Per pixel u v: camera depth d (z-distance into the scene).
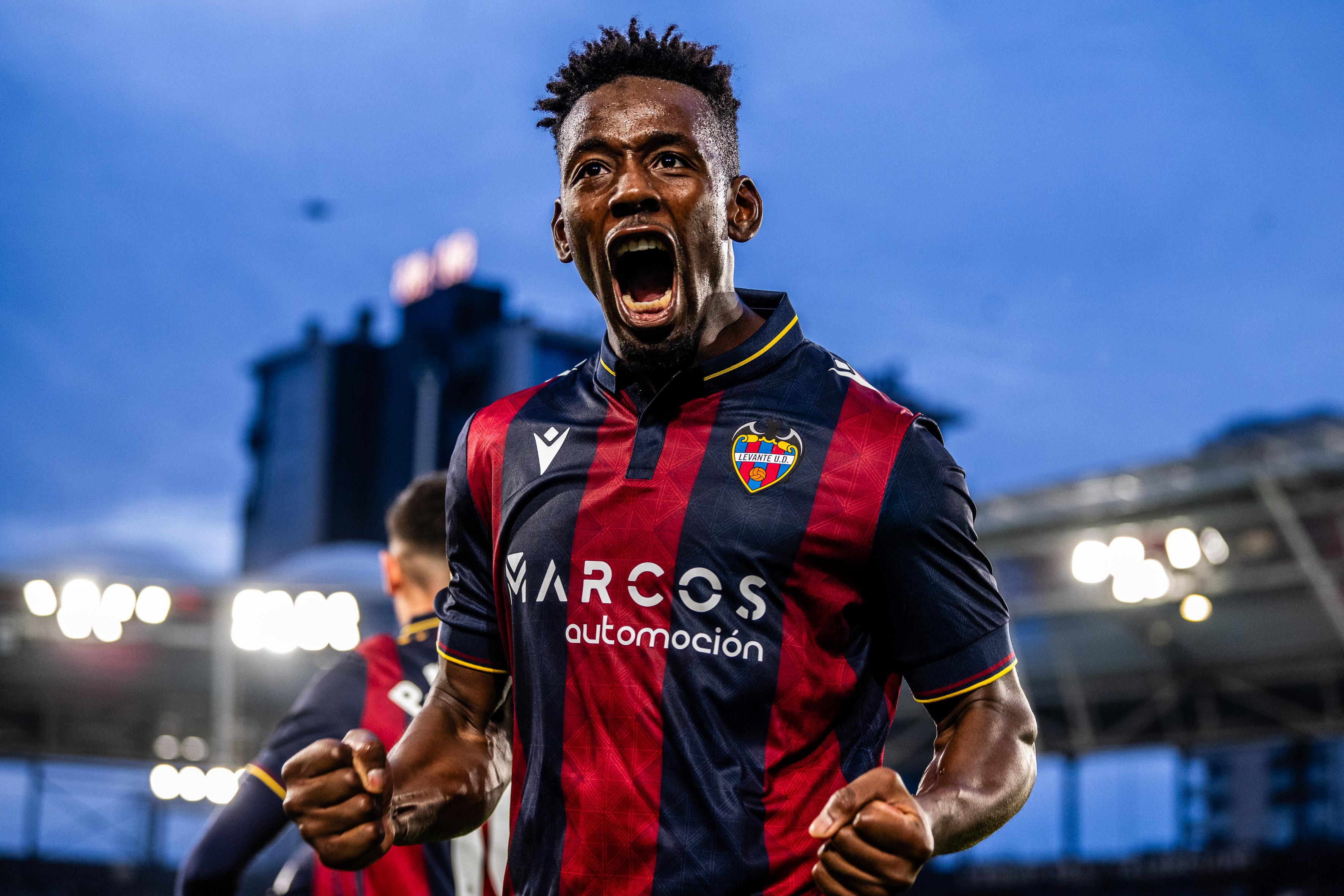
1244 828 34.69
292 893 3.74
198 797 20.08
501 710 2.20
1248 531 19.94
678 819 1.83
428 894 3.49
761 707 1.84
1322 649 19.95
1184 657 21.44
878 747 1.95
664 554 1.87
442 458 39.91
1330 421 28.11
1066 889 24.58
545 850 1.89
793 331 2.04
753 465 1.89
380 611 20.28
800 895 1.83
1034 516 21.23
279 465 42.97
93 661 22.75
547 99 2.12
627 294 2.02
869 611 1.94
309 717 3.54
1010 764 1.86
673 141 1.94
